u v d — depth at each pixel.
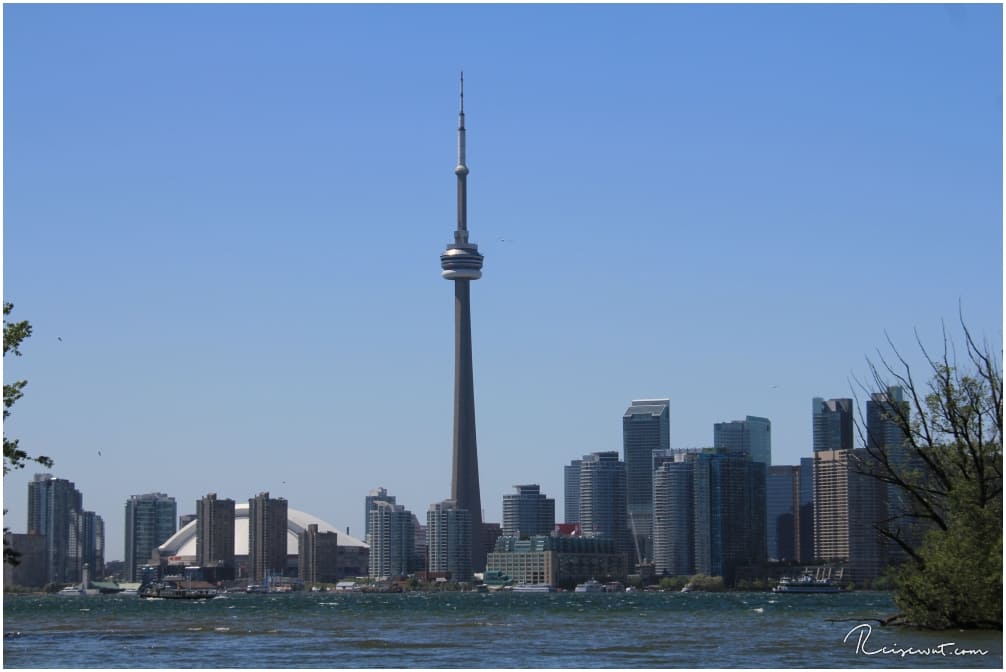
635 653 108.62
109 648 126.38
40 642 141.00
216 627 186.75
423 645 127.06
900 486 104.19
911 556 105.56
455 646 124.44
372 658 107.81
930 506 103.94
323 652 117.00
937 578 101.75
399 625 188.75
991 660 86.31
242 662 104.88
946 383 100.75
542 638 138.88
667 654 105.75
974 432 99.94
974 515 99.62
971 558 100.31
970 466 101.00
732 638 129.75
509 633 154.25
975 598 100.94
